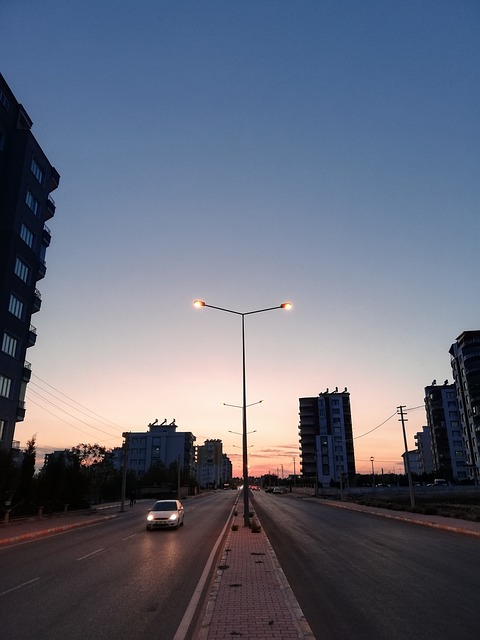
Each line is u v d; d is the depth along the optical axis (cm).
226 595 857
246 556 1353
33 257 4316
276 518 3212
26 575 1159
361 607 818
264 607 770
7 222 3928
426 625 709
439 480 10400
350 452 13275
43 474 3709
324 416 13675
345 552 1529
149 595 929
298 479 14662
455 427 12719
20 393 4091
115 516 3566
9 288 3853
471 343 10262
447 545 1677
